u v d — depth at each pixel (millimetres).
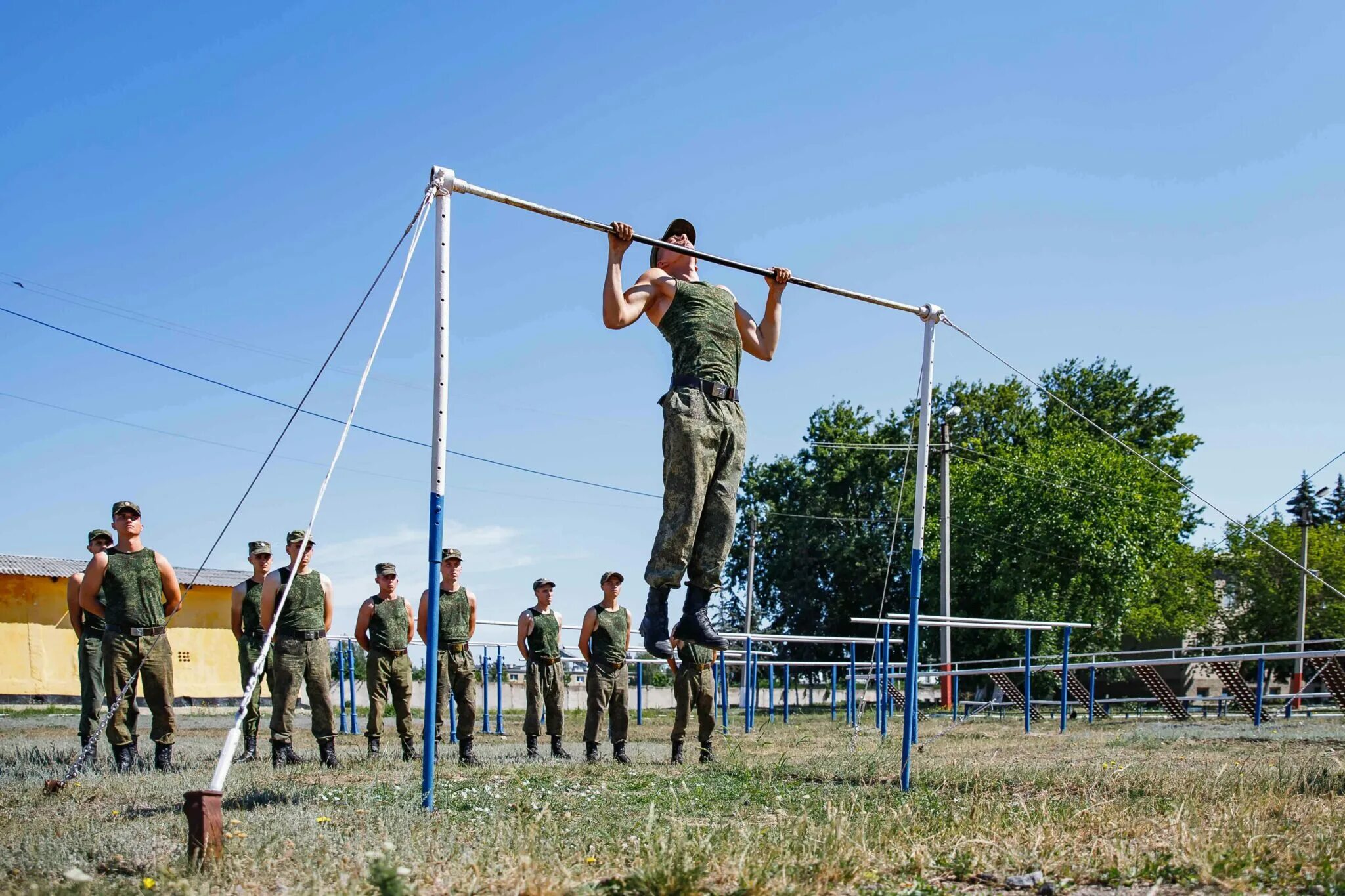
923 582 43062
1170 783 8719
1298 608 48656
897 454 54406
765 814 7398
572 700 32406
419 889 5199
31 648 27359
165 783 9258
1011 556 40625
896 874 5797
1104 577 39688
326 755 11094
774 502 57250
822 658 55656
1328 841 6039
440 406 7707
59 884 5332
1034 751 13742
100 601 10469
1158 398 54969
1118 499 39906
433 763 7633
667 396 6758
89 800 8422
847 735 18469
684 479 6613
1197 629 50281
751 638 21562
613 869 5773
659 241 7066
